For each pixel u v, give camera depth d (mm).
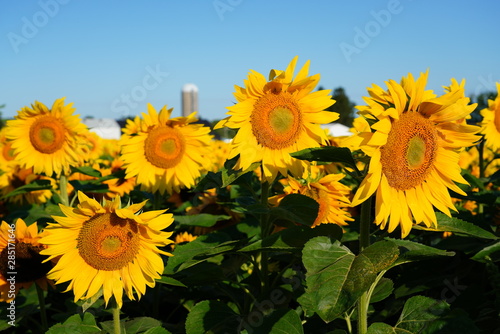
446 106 1123
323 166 1917
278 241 1246
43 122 2002
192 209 1942
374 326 1153
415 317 1156
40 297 1492
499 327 1322
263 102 1378
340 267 1061
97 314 1552
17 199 2539
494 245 1234
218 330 1342
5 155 2867
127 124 2084
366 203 1183
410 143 1114
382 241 1096
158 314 1723
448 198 1188
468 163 2754
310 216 1309
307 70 1400
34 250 1410
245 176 1525
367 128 1156
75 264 1267
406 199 1167
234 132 1429
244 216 1800
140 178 1979
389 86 1089
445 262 1430
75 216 1254
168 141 1963
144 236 1268
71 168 2055
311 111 1391
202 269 1370
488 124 1837
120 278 1276
